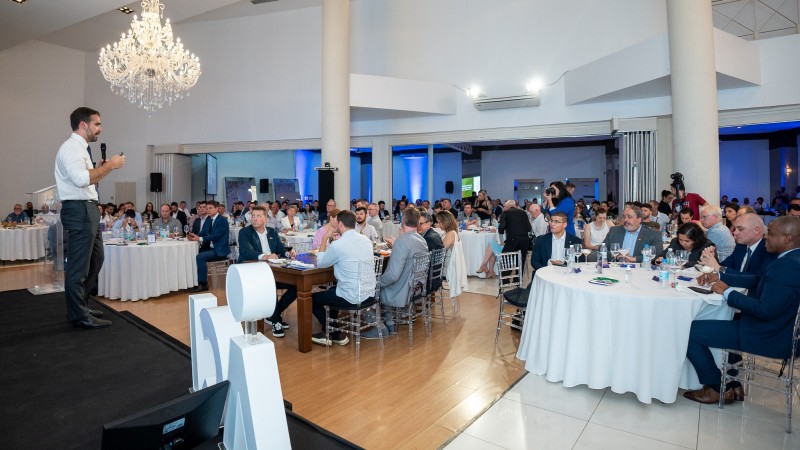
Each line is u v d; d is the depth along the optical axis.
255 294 1.37
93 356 2.53
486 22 9.47
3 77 11.01
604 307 2.72
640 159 8.18
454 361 3.49
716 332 2.62
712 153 6.25
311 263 4.01
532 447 2.27
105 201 12.30
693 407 2.71
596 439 2.35
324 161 8.93
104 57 7.57
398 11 10.11
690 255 3.60
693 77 6.22
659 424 2.50
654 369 2.63
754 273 2.96
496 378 3.16
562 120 8.85
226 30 11.37
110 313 3.44
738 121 7.33
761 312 2.40
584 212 10.26
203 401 1.46
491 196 15.49
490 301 5.59
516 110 9.23
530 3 9.10
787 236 2.45
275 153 15.56
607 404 2.74
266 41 11.04
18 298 3.89
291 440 1.80
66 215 2.99
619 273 3.35
